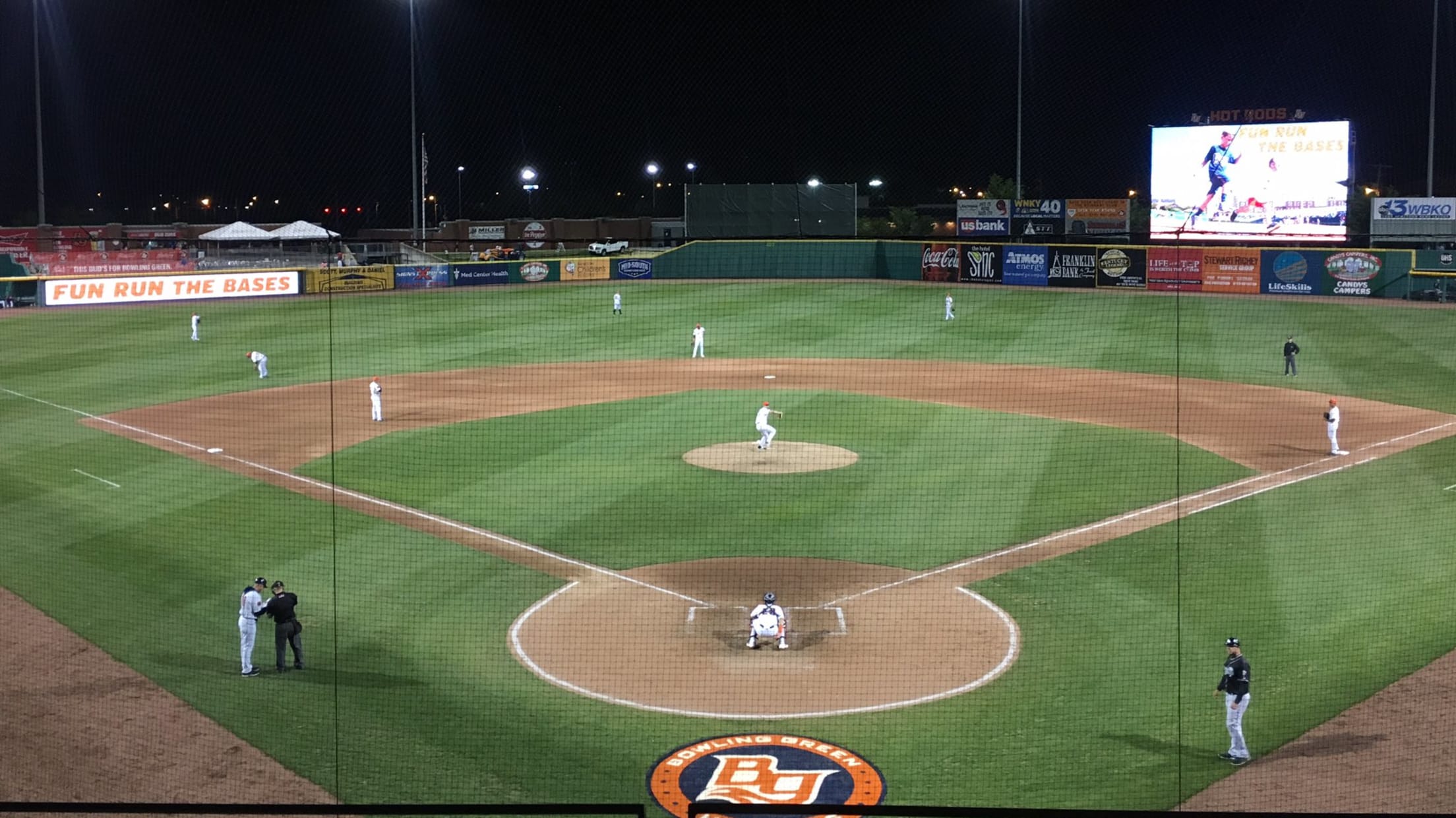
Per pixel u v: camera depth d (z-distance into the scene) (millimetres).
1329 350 44281
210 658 17328
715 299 63094
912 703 15602
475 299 64125
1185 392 37406
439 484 26484
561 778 13797
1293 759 14094
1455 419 32750
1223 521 23250
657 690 16062
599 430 32125
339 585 20172
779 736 14742
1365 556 21312
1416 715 15219
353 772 13922
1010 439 30609
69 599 19766
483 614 18812
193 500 25422
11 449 30359
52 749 14500
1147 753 14266
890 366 43000
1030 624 18141
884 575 20328
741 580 20188
